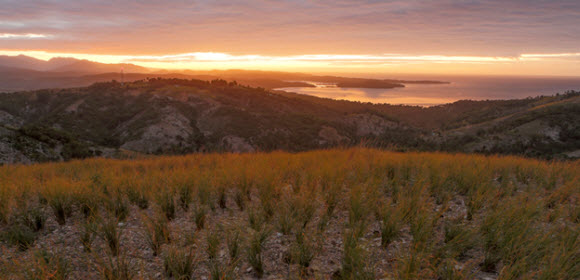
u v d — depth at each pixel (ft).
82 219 15.17
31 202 17.90
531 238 9.89
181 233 13.10
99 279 9.60
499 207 13.06
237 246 11.09
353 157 27.25
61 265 10.00
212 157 36.32
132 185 18.31
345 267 9.58
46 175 27.40
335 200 15.34
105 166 34.63
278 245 11.97
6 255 11.35
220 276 9.70
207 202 16.70
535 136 517.55
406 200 14.40
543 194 17.71
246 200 16.47
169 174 22.33
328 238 12.32
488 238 10.57
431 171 20.52
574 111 586.86
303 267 10.01
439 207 15.62
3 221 14.32
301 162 26.37
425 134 609.01
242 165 23.13
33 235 12.78
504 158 30.86
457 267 9.61
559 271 8.22
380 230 13.01
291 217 13.25
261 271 10.03
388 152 31.60
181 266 9.91
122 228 12.90
